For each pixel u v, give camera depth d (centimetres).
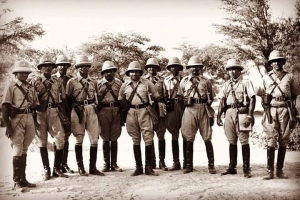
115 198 505
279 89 590
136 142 656
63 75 686
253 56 1174
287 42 1152
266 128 598
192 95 660
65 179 622
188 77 677
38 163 817
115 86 711
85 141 1220
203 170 683
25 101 575
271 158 588
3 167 750
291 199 482
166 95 707
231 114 623
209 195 504
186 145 670
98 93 689
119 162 840
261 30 1170
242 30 1149
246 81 620
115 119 708
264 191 515
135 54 995
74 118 654
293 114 590
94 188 559
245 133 611
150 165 649
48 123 635
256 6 1153
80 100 657
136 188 554
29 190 553
